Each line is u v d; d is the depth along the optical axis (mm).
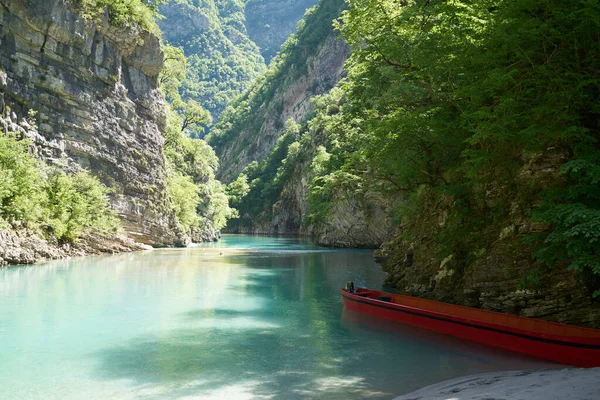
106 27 38688
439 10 16297
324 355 11273
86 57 37125
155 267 28906
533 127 11977
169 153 63781
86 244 35062
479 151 13578
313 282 24031
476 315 13281
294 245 61000
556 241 11062
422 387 9039
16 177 28266
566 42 12430
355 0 21688
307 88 141625
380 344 12258
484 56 13000
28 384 9141
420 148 19844
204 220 70125
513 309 13594
